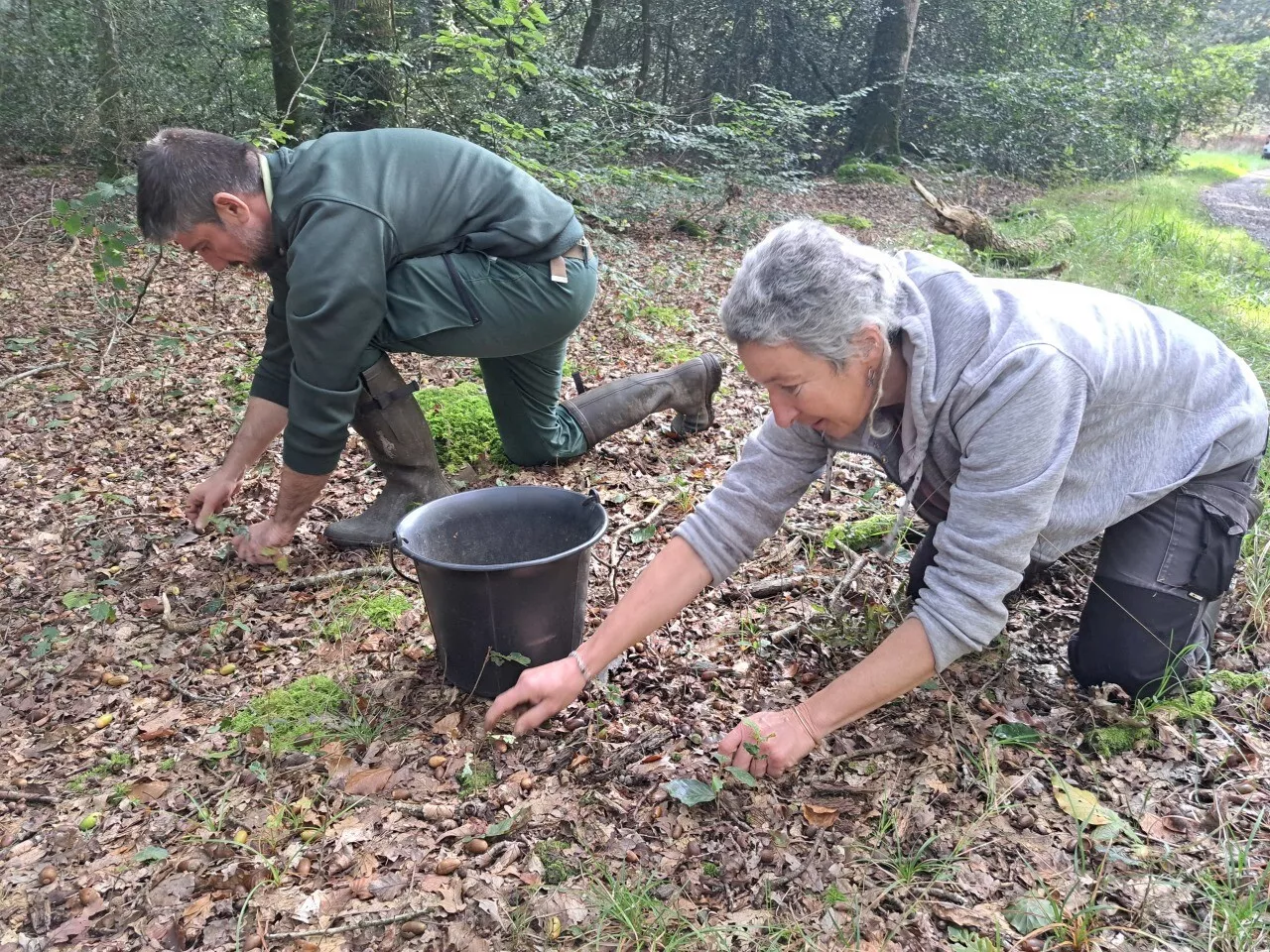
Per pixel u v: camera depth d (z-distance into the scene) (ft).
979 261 26.02
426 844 6.39
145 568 10.34
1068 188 51.78
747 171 33.22
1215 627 8.01
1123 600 7.24
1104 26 65.41
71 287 21.63
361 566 10.11
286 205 8.61
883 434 6.52
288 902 5.98
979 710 7.56
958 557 5.98
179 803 6.94
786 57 60.95
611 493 11.68
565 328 10.23
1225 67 67.41
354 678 8.26
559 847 6.33
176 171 8.13
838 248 5.36
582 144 30.68
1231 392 7.09
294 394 8.93
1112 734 7.14
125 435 14.19
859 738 7.29
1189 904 5.68
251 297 21.40
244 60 35.24
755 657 8.36
